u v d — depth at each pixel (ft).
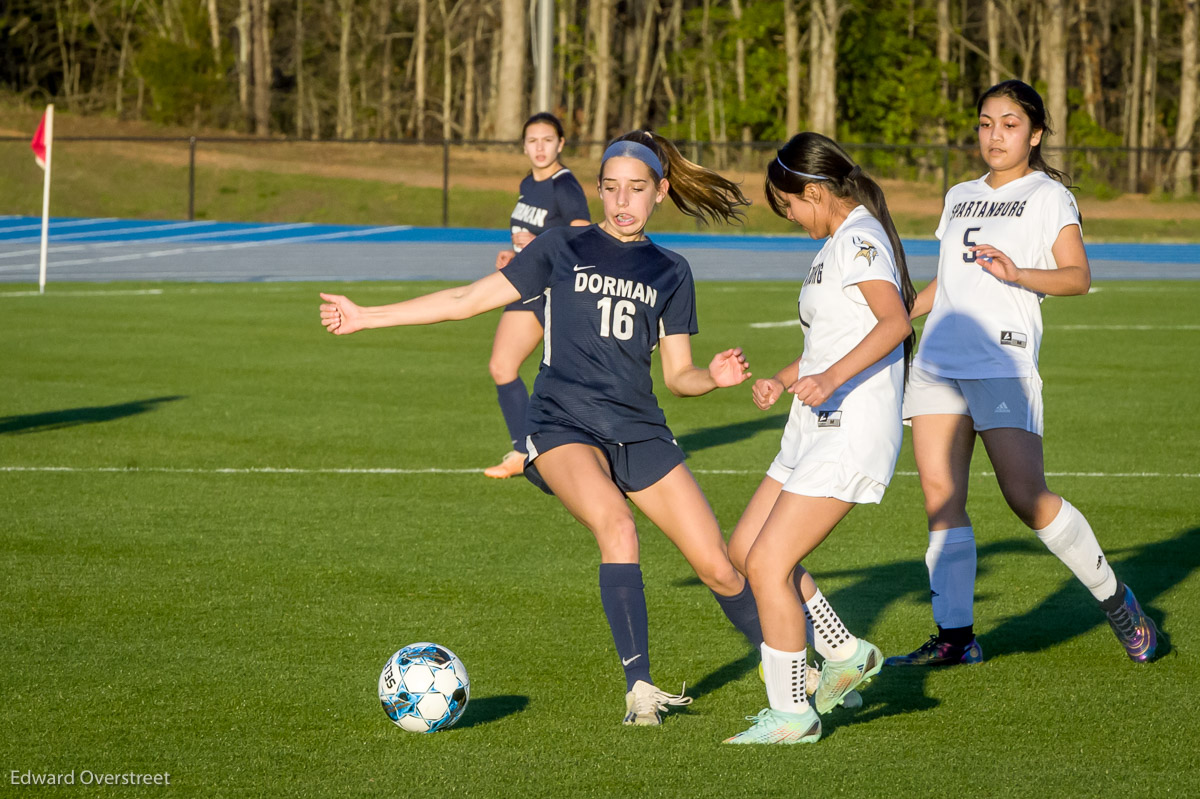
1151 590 76.74
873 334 50.75
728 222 63.87
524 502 97.96
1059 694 59.93
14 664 62.59
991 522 93.40
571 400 58.29
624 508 56.90
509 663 63.67
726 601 58.65
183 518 92.07
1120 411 139.33
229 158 597.11
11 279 286.66
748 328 211.82
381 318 59.82
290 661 63.52
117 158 581.53
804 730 53.42
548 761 51.78
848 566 81.82
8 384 151.64
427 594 74.95
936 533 65.05
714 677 62.13
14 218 490.49
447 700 54.34
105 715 56.29
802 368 55.77
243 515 93.15
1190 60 648.38
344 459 113.09
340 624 69.36
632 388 58.44
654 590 76.54
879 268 52.42
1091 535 61.98
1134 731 55.26
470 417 134.41
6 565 79.82
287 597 74.02
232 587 75.87
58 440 120.06
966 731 55.42
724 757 52.34
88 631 67.67
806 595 55.62
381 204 552.82
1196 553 84.74
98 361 170.09
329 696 58.90
